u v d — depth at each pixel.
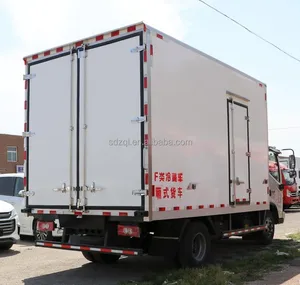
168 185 6.65
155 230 6.95
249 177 9.15
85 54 7.08
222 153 8.20
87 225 6.95
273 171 11.22
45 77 7.60
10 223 9.84
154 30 6.64
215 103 8.09
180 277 6.64
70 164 7.11
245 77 9.31
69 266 8.20
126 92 6.58
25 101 7.84
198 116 7.53
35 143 7.64
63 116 7.29
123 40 6.67
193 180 7.26
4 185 12.34
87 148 6.93
